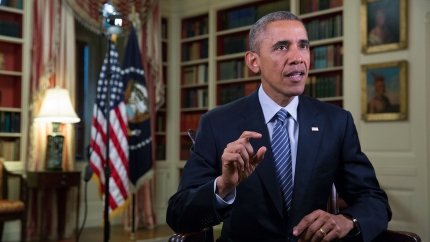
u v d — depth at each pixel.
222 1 6.66
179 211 1.46
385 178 5.07
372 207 1.50
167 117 7.08
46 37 5.51
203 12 6.90
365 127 5.23
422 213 4.80
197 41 7.09
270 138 1.62
